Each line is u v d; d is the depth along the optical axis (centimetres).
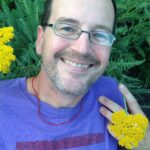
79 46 38
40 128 42
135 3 75
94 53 40
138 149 49
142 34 77
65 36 39
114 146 47
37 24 67
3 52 46
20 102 42
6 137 41
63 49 39
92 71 41
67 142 43
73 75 40
